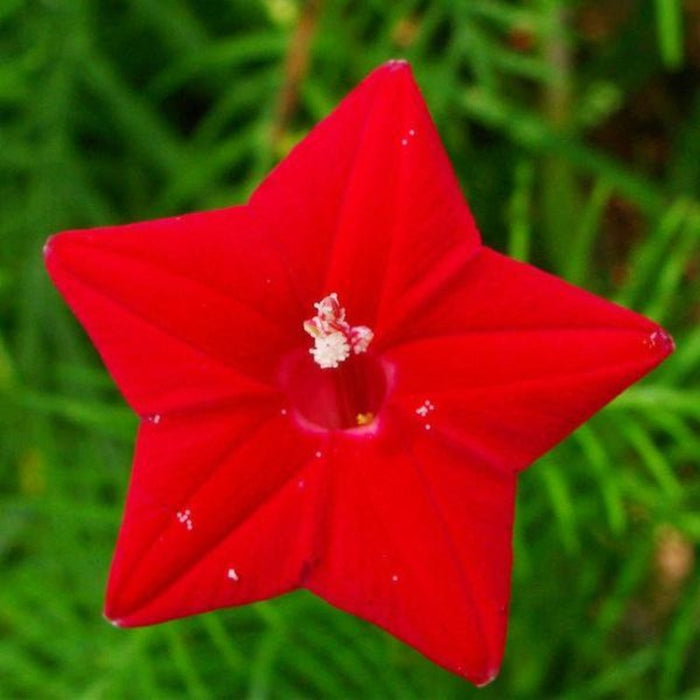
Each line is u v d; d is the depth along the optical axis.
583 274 0.11
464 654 0.08
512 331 0.08
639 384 0.10
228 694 0.11
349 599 0.08
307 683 0.11
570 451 0.11
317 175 0.08
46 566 0.11
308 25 0.11
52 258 0.08
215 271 0.08
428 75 0.11
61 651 0.11
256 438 0.08
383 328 0.08
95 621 0.11
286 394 0.08
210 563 0.08
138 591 0.08
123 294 0.08
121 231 0.08
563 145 0.11
